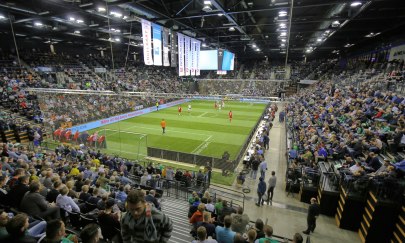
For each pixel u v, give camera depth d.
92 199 7.26
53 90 22.48
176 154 17.30
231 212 8.00
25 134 21.45
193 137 24.69
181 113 38.41
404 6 19.56
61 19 23.91
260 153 16.34
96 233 3.24
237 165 17.19
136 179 13.23
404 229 7.71
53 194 6.62
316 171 12.05
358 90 25.41
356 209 9.48
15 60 35.22
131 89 44.25
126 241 2.37
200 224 6.49
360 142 12.52
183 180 12.98
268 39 39.88
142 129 27.80
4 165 9.34
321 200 10.80
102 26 28.47
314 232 9.62
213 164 16.16
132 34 34.59
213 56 46.34
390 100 17.86
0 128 20.39
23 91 27.98
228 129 28.22
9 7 19.34
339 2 16.44
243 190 13.57
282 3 17.59
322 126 19.22
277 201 12.32
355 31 31.78
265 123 27.22
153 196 8.06
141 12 19.17
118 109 32.50
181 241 7.44
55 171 10.72
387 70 28.66
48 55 41.66
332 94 29.66
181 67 26.75
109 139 23.53
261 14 25.89
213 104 48.84
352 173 9.94
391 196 8.16
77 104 28.09
